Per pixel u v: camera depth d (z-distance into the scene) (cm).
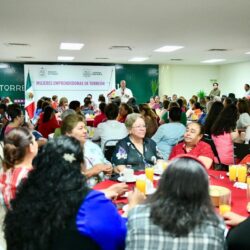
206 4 443
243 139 440
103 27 593
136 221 120
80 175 127
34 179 124
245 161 306
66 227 116
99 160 280
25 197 122
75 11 477
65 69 1279
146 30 625
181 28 607
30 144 177
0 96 1264
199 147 293
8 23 554
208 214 117
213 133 361
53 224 115
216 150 360
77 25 575
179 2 431
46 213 116
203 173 119
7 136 177
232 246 136
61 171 123
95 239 120
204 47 858
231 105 363
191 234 114
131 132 295
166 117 669
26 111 1251
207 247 114
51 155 127
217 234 116
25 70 1245
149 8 461
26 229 116
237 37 706
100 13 489
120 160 288
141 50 916
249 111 589
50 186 120
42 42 756
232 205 195
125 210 179
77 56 1061
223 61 1269
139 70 1373
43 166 126
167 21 548
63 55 1030
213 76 1473
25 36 676
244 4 444
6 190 167
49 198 118
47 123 565
